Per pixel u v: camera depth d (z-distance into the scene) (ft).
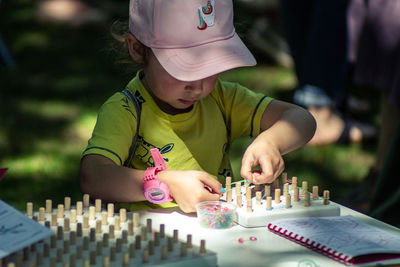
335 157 14.96
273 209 5.93
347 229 5.53
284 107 7.55
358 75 12.01
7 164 14.32
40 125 16.67
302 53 14.14
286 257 5.09
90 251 4.79
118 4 26.53
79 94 19.04
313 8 13.65
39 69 21.24
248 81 19.97
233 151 15.31
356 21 13.12
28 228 4.89
